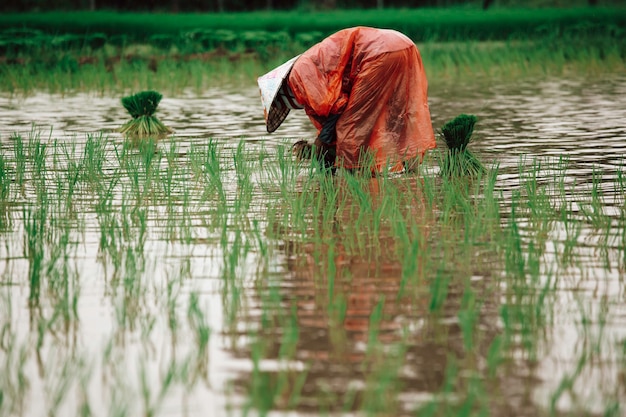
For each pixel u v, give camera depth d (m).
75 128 18.28
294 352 6.37
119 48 35.00
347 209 10.74
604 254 8.68
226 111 20.70
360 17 45.09
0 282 8.11
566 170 12.86
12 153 15.05
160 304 7.45
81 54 32.59
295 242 9.32
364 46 12.41
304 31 38.78
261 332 6.76
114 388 5.88
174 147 13.96
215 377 6.00
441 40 37.59
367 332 6.73
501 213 10.37
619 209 10.46
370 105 12.48
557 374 5.98
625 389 5.74
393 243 9.18
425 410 5.37
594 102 21.00
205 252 9.00
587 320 6.91
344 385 5.83
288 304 7.39
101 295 7.71
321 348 6.44
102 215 10.55
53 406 5.64
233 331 6.81
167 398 5.71
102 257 8.85
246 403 5.51
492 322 6.91
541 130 16.84
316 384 5.86
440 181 12.30
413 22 40.47
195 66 28.83
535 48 32.66
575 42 34.06
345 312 7.17
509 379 5.91
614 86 24.47
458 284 7.83
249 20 43.62
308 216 10.45
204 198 11.34
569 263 8.41
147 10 55.56
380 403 5.51
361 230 9.73
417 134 12.62
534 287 7.66
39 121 19.39
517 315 6.98
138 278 8.00
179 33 36.06
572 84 25.42
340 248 9.03
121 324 6.95
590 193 11.33
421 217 10.24
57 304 7.45
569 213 10.32
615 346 6.41
